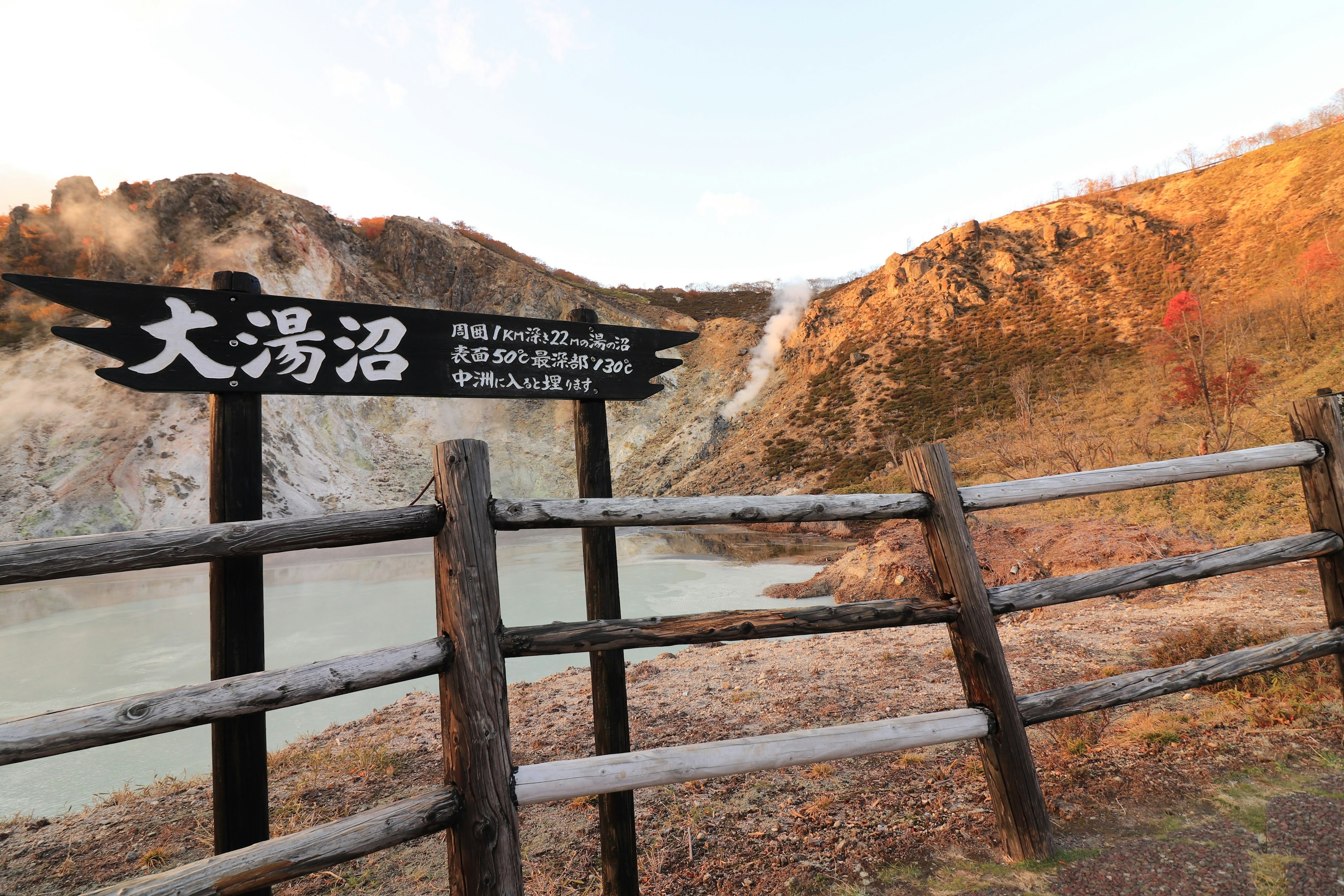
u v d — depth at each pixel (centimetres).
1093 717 295
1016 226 5984
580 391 246
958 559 193
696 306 9575
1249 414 1888
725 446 5572
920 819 224
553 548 2383
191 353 178
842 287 8156
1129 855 171
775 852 221
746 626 173
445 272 7369
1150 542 902
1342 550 233
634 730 404
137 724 117
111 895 110
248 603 170
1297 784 194
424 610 1211
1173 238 4650
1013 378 3525
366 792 349
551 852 262
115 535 127
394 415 5747
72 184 6750
